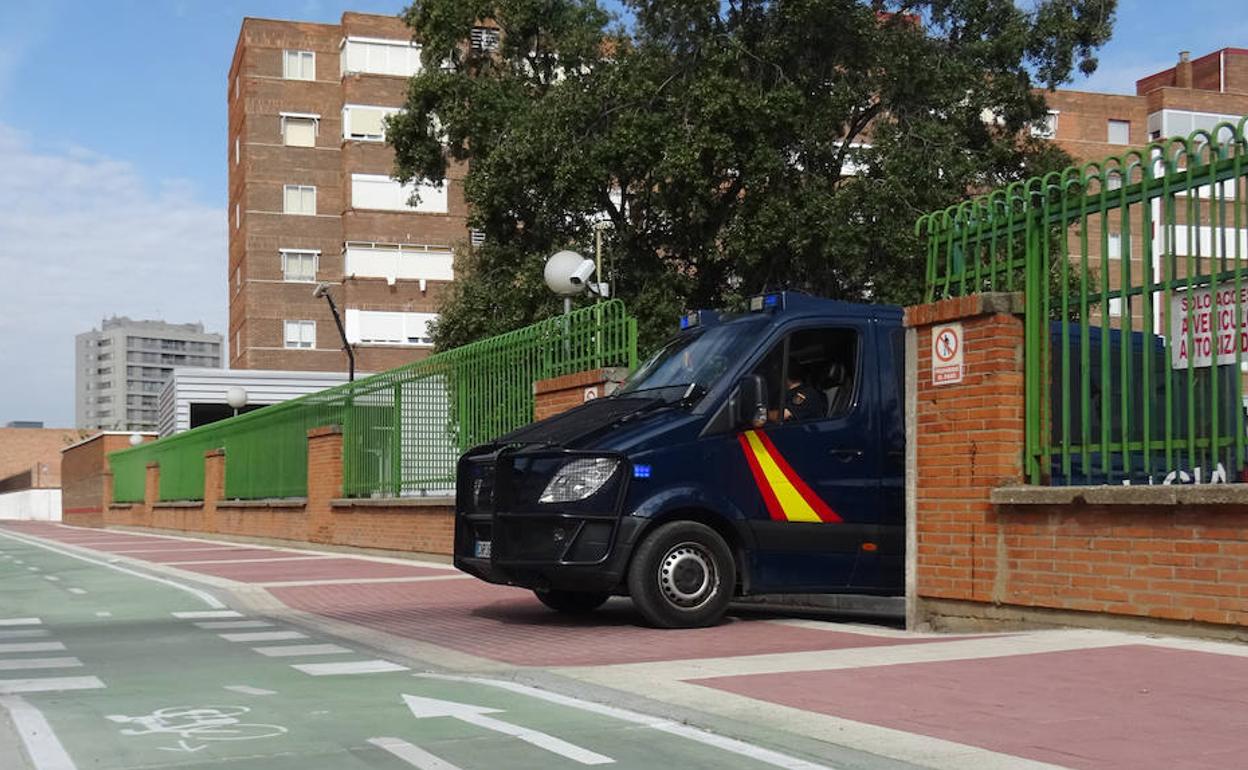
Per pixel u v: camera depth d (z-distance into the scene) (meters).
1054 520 8.57
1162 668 6.84
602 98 27.50
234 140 69.31
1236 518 7.46
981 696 6.32
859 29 26.22
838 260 25.89
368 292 62.88
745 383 9.98
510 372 17.16
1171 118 65.19
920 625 9.54
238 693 7.28
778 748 5.38
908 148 26.19
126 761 5.43
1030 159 29.22
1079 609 8.38
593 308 15.27
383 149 63.59
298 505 25.53
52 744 5.81
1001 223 9.30
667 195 26.64
